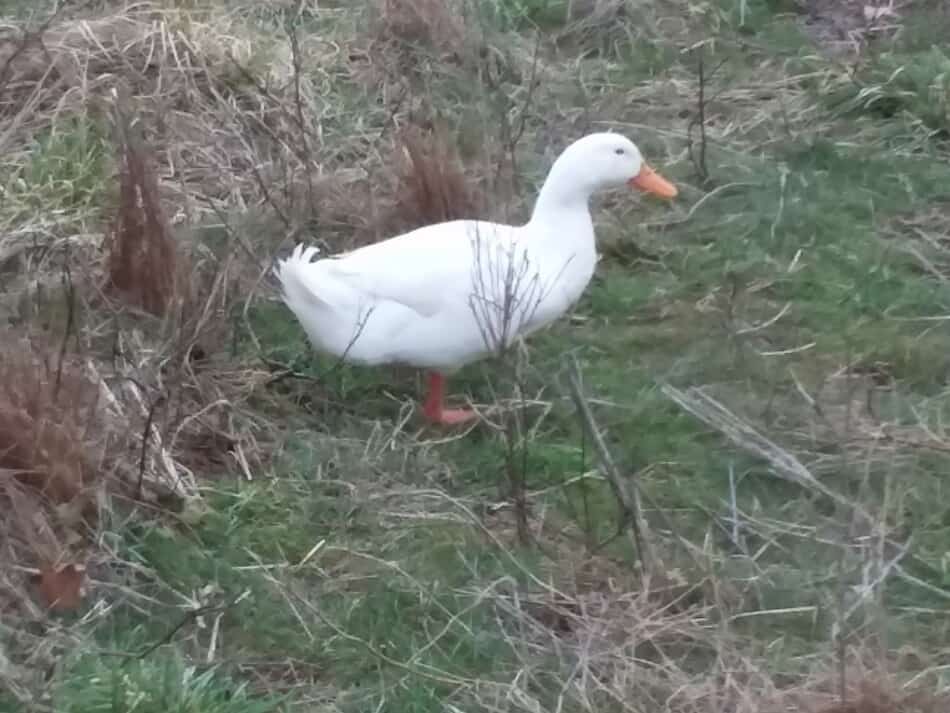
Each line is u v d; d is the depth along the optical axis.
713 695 2.66
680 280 3.57
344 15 4.25
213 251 3.50
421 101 4.01
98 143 3.74
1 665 2.64
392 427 3.16
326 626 2.78
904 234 3.70
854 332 3.42
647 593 2.82
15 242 3.46
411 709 2.66
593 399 3.22
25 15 4.12
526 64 4.19
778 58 4.28
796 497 3.04
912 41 4.32
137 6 4.15
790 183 3.83
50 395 2.93
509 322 3.08
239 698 2.63
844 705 2.63
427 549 2.92
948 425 3.18
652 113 4.07
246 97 3.94
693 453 3.12
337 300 3.07
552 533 2.96
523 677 2.71
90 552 2.83
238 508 2.96
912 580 2.85
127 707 2.58
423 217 3.59
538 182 3.79
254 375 3.20
